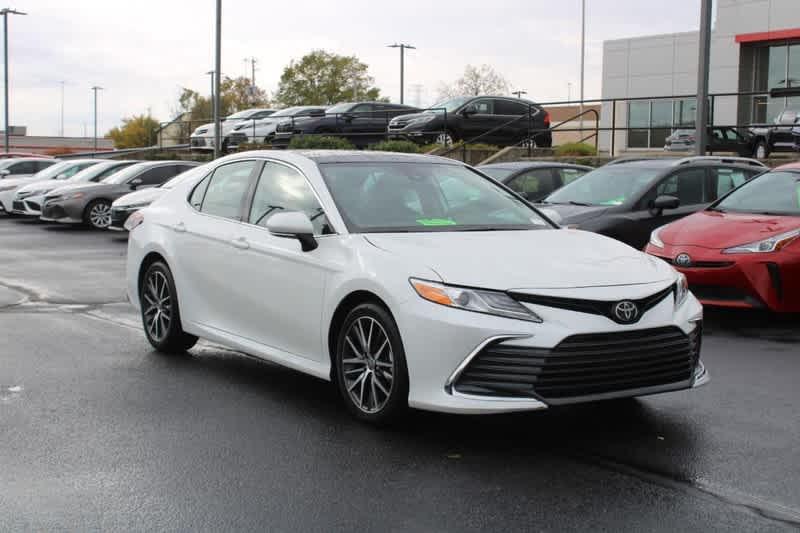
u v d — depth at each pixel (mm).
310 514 3791
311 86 86062
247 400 5699
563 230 5848
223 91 91062
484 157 24906
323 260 5301
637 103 40312
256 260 5883
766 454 4582
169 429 5055
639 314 4637
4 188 25094
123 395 5824
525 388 4434
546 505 3877
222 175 6699
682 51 38531
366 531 3611
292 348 5637
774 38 34125
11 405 5574
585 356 4496
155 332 7164
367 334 5066
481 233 5449
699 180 11148
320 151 6203
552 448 4680
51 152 83125
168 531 3621
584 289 4605
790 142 22172
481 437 4871
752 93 19578
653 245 8828
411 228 5438
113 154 41062
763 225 8461
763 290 8094
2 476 4277
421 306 4629
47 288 11195
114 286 11406
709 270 8250
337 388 6031
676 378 4844
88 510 3846
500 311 4484
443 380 4555
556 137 62656
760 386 6051
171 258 6816
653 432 4965
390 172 5977
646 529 3615
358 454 4586
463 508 3846
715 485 4125
